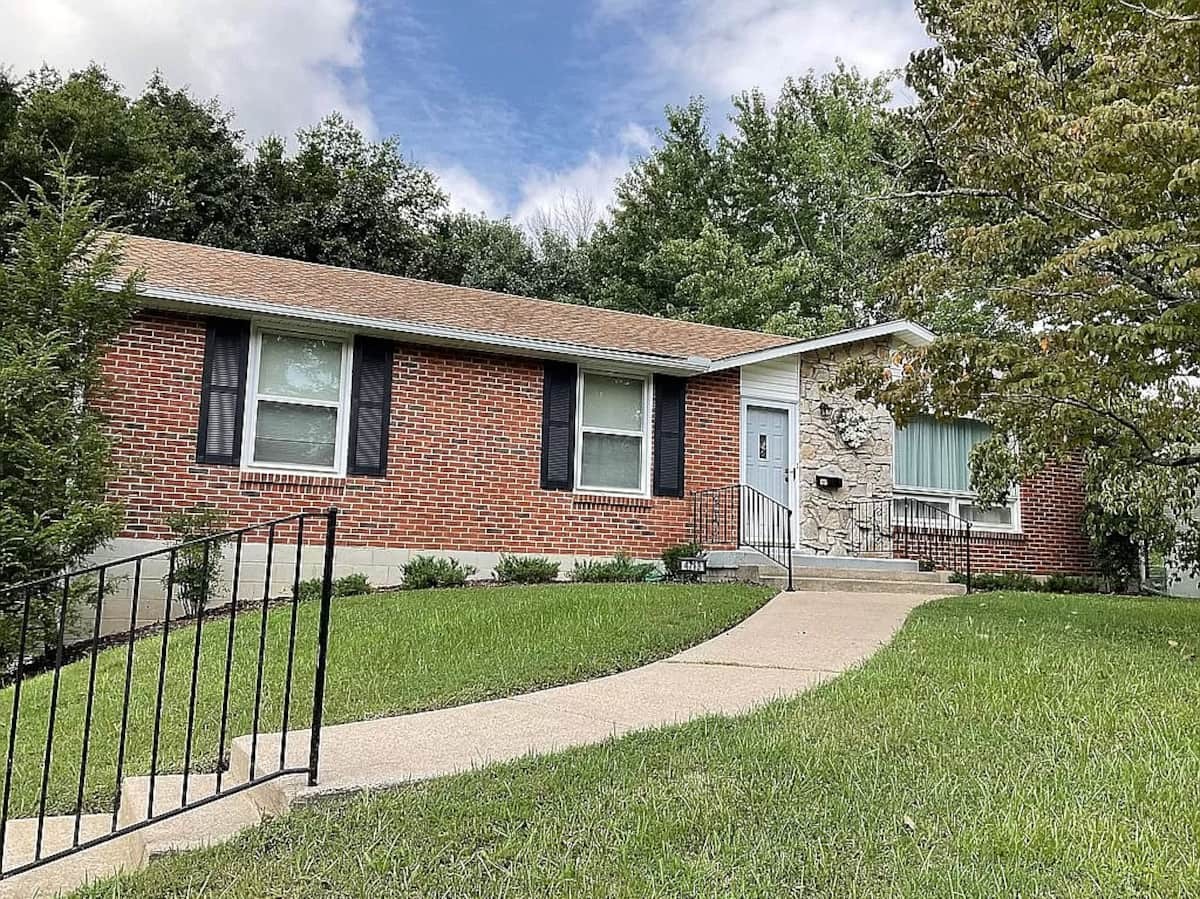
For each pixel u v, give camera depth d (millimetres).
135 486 10555
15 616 8602
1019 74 8367
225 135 28984
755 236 30422
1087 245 6879
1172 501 13523
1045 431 8188
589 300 31266
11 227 13273
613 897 3137
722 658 7512
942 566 15539
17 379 8805
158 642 8281
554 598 9719
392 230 28047
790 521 12727
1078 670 6188
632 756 4559
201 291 10727
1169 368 7465
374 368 11922
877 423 15383
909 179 22422
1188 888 3037
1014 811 3682
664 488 13625
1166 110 6773
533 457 12773
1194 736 4609
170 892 3383
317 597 10500
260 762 4609
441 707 6102
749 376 14492
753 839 3531
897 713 5176
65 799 4918
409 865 3447
